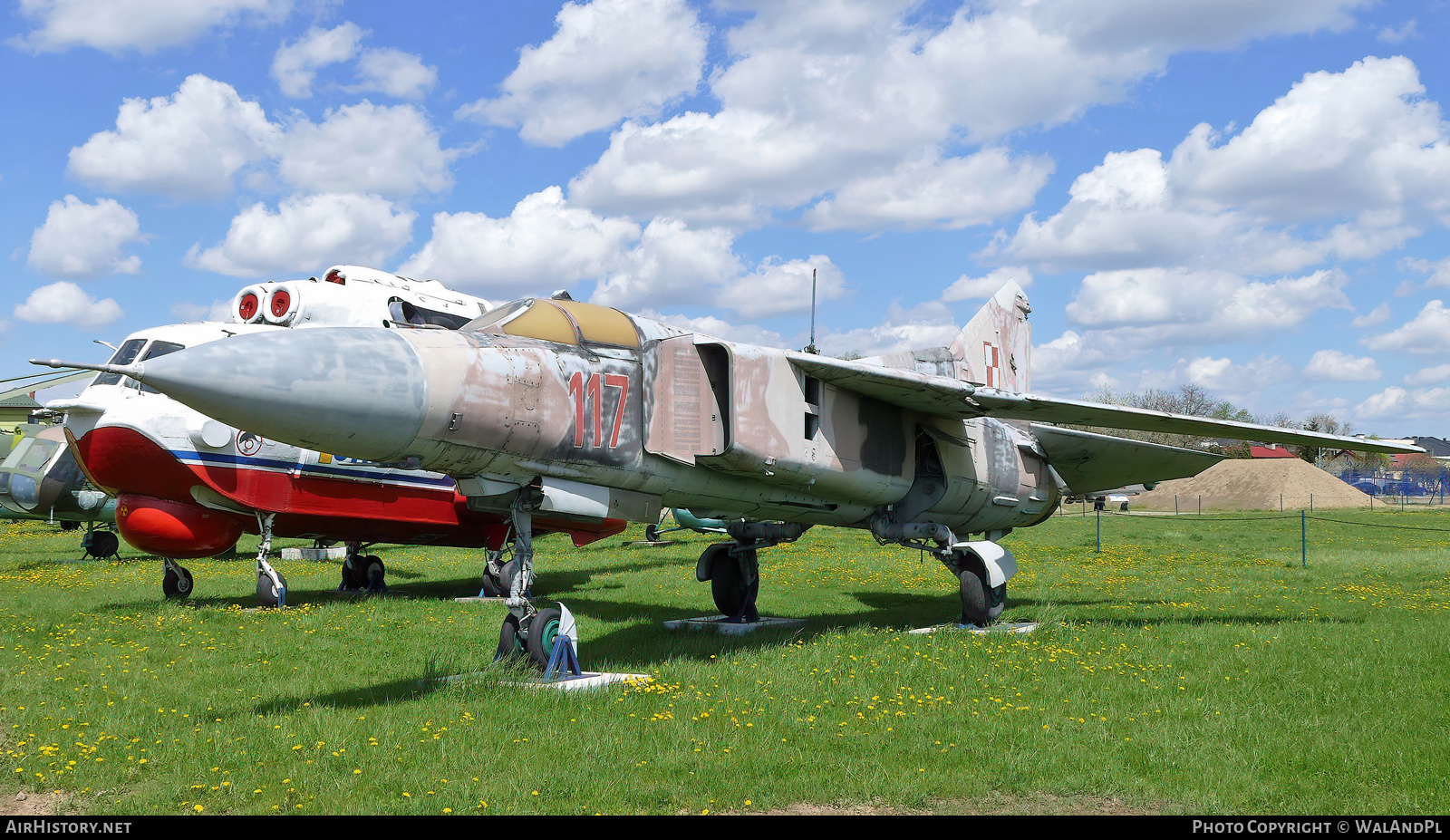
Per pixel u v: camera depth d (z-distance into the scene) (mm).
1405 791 5008
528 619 7809
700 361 8773
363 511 14039
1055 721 6379
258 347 6059
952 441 11805
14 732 6148
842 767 5340
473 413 6930
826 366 9383
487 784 5020
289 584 16266
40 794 5055
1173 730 6137
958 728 6230
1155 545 26391
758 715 6473
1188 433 11406
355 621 11414
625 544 25781
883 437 10688
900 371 9828
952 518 12289
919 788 4973
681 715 6457
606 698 6898
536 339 7832
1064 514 53688
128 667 8453
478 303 14641
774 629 11219
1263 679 7773
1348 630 10492
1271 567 19266
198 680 7863
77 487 20562
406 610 12602
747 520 11391
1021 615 12148
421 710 6516
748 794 4922
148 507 12938
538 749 5660
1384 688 7480
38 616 11602
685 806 4797
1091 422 11164
